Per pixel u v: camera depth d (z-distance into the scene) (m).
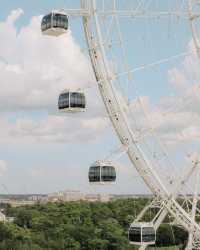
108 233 170.25
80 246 164.62
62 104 70.50
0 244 153.62
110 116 62.00
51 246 159.38
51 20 67.31
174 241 163.25
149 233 64.94
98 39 61.25
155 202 64.06
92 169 65.75
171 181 61.97
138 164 61.41
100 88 61.97
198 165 61.72
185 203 64.69
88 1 61.84
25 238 164.62
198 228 62.22
